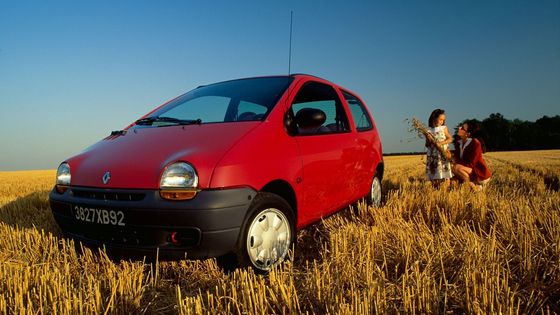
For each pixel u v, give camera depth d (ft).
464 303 7.31
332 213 13.16
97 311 7.26
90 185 9.51
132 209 8.55
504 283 7.50
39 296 7.59
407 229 11.27
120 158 9.73
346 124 14.83
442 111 23.44
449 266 9.09
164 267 10.05
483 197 15.60
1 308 7.30
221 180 8.50
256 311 6.84
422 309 7.11
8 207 20.76
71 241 10.49
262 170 9.36
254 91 12.26
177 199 8.39
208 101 12.76
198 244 8.27
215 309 6.99
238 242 8.84
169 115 12.62
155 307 7.93
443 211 14.34
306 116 10.62
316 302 7.48
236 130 9.95
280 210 9.93
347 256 9.24
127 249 8.82
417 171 51.01
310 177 11.23
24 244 11.84
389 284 8.04
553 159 89.04
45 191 29.04
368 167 15.93
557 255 8.94
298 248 11.97
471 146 23.18
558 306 7.45
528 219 11.76
